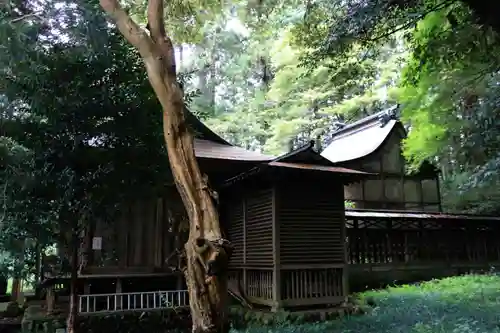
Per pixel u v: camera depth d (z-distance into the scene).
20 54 4.86
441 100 9.82
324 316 8.43
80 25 5.09
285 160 9.17
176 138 3.89
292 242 8.91
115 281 9.15
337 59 10.80
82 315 7.62
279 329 7.45
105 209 5.39
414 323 7.39
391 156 17.17
